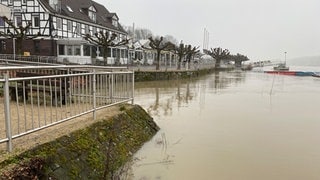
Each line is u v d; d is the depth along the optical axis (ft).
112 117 23.86
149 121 30.14
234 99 58.95
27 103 28.60
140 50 168.66
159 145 25.73
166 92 68.90
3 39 115.55
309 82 122.01
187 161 22.26
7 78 14.03
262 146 26.55
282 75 181.68
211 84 97.76
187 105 48.85
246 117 39.47
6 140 14.05
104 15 166.61
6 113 14.08
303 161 23.11
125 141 23.27
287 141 28.37
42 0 114.83
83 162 17.11
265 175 20.33
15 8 115.24
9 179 12.50
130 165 20.65
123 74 30.68
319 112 45.19
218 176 19.90
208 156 23.53
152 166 21.09
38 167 14.15
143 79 96.58
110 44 106.11
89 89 25.90
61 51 117.19
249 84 102.32
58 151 15.96
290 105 52.49
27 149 14.66
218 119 37.52
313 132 32.14
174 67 143.95
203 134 29.89
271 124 35.65
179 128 32.07
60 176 14.99
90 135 19.54
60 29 119.24
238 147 25.98
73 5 136.67
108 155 18.30
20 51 98.68
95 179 17.01
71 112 23.08
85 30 135.13
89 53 119.34
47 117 22.75
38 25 114.52
